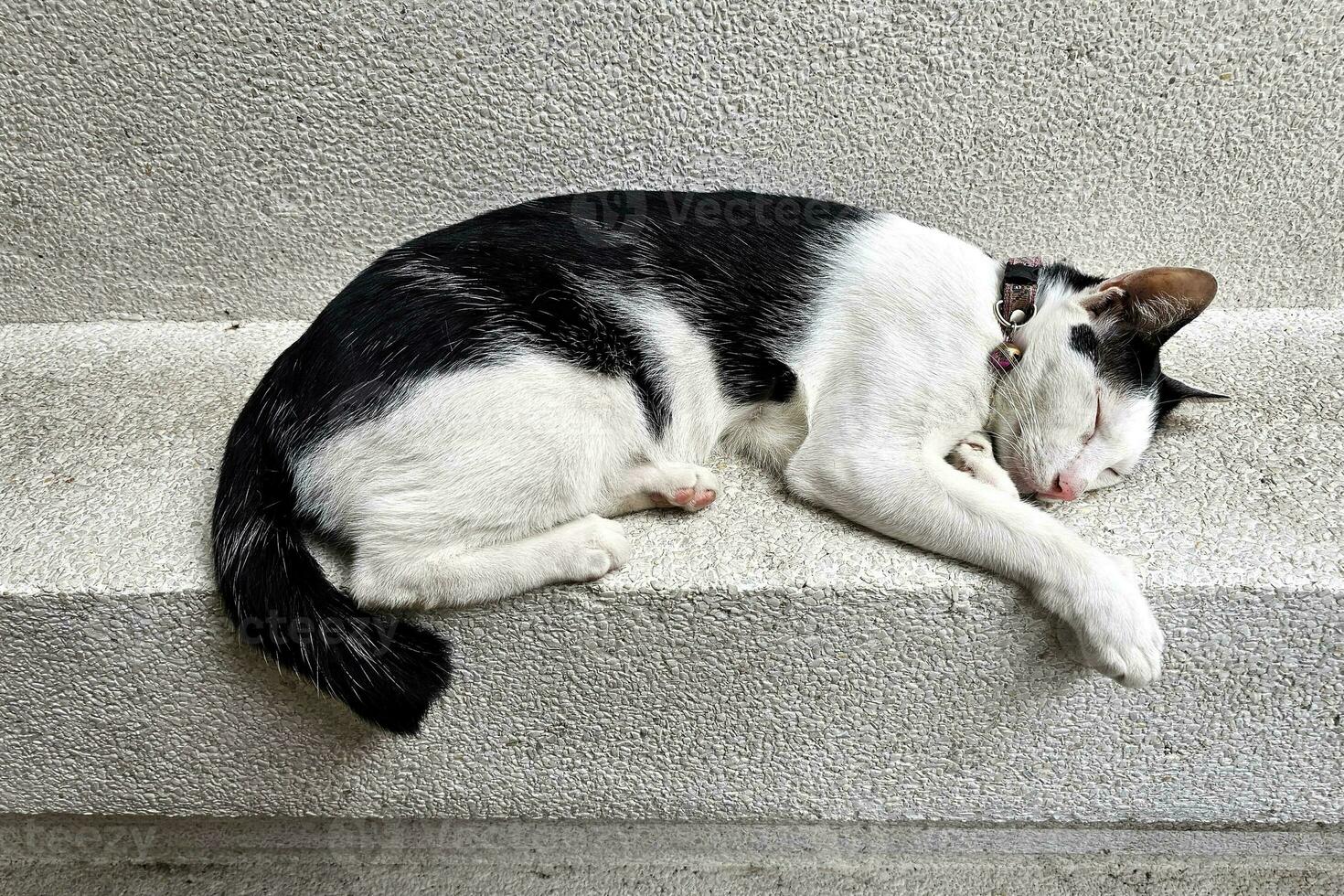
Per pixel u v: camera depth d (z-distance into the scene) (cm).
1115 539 101
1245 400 125
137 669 103
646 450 109
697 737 113
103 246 143
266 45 122
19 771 113
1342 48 121
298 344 102
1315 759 109
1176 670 102
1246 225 139
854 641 102
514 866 126
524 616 101
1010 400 107
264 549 95
